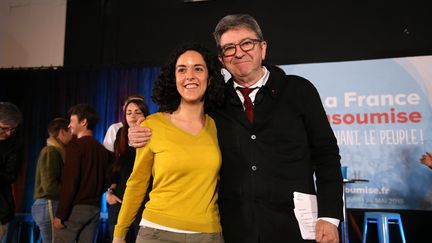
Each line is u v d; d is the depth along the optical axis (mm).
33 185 4840
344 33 4395
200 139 1333
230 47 1379
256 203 1291
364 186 3908
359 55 4293
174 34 4809
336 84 4129
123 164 2232
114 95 4832
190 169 1265
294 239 1246
